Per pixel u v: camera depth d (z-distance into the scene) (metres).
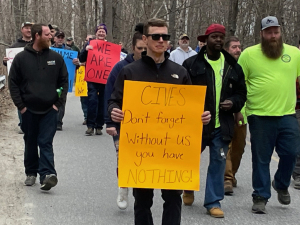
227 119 5.37
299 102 6.84
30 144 6.17
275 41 5.41
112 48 9.66
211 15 37.12
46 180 5.88
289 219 5.36
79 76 10.88
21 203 5.61
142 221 4.12
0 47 25.83
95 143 9.30
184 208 5.66
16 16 24.52
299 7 28.81
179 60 8.70
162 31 4.00
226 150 5.42
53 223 5.03
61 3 37.31
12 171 6.97
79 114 13.28
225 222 5.20
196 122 4.06
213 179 5.39
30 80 5.89
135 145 4.01
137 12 23.77
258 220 5.30
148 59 4.05
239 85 5.36
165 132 4.04
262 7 26.59
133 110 3.99
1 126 10.69
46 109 5.95
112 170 7.30
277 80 5.39
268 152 5.48
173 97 4.03
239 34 35.06
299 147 5.47
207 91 5.24
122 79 4.11
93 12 30.31
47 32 5.89
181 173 4.05
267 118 5.43
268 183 5.52
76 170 7.23
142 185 4.01
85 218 5.20
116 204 5.72
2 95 15.38
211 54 5.33
